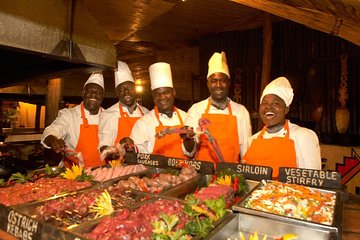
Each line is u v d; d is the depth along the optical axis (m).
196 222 1.43
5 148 5.66
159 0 3.79
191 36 6.73
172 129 2.47
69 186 2.15
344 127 4.32
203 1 4.62
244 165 2.28
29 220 1.51
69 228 1.44
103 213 1.68
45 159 5.08
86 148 3.51
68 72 2.38
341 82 4.36
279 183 2.08
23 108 9.39
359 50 4.18
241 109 3.19
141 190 2.13
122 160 2.94
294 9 1.89
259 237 1.56
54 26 1.78
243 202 1.77
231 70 6.28
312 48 4.91
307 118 5.02
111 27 5.05
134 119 3.59
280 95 2.47
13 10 1.60
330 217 1.57
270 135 2.58
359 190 4.12
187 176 2.31
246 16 5.38
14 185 2.23
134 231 1.45
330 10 1.72
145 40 6.67
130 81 3.56
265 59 4.98
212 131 3.00
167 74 3.08
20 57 2.54
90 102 3.52
